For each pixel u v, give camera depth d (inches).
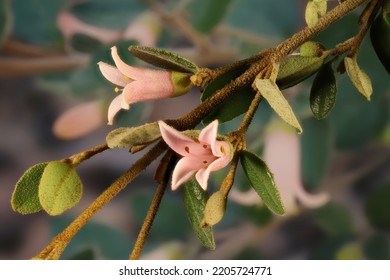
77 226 10.2
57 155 27.3
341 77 18.4
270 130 18.8
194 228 11.0
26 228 26.7
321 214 20.9
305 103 18.1
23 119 27.8
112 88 18.5
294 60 11.4
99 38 20.0
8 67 20.1
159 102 26.4
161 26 19.3
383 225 20.4
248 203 19.1
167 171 10.6
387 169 25.1
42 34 20.3
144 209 21.4
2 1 18.8
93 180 26.1
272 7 19.4
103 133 27.2
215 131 9.9
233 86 10.8
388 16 11.9
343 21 16.8
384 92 18.6
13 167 27.3
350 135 20.0
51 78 21.4
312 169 18.9
